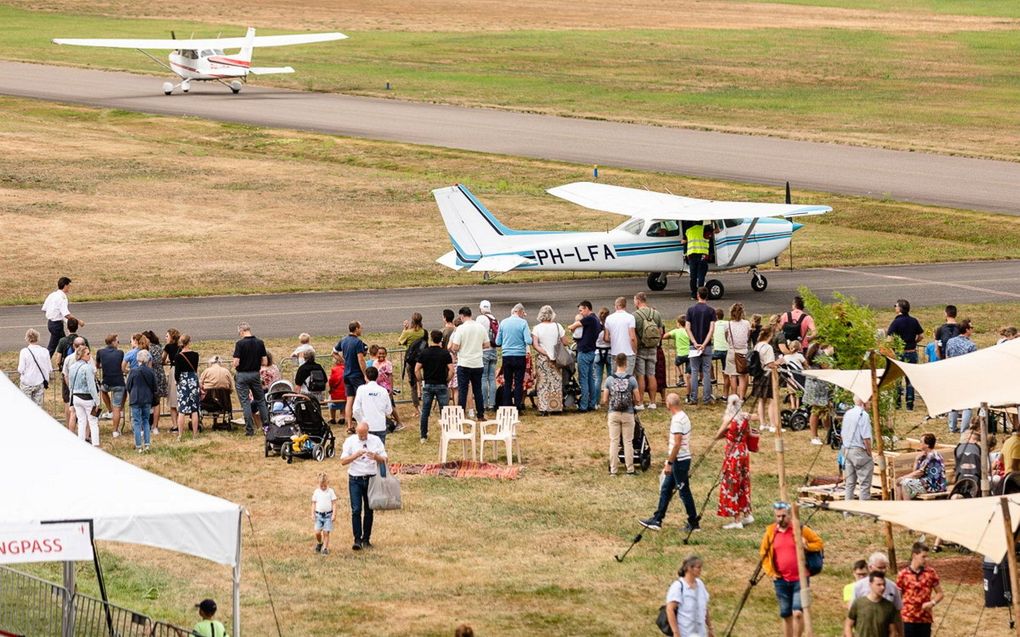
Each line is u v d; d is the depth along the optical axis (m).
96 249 93.94
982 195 120.19
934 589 28.52
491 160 135.62
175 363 49.72
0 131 144.88
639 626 30.53
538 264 73.69
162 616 30.75
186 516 25.55
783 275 87.50
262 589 33.44
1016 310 75.75
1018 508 26.94
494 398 53.06
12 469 26.39
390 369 50.94
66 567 30.09
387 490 36.62
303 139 145.38
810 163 137.00
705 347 53.62
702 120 168.62
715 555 36.06
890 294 80.62
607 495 42.12
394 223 106.00
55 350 60.69
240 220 105.94
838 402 46.47
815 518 39.34
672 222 76.38
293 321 72.44
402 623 30.69
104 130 149.62
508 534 38.12
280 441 46.66
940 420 52.38
